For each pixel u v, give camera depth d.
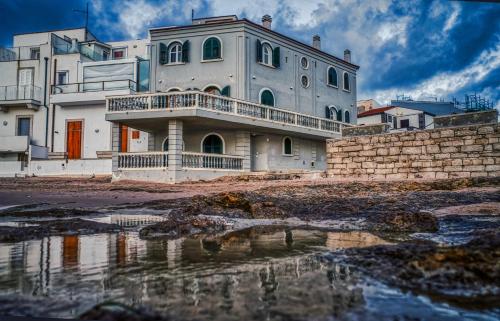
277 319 1.78
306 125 29.45
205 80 28.19
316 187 14.07
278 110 27.22
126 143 32.47
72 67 35.19
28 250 3.72
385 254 3.07
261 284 2.39
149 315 1.83
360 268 2.79
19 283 2.44
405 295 2.15
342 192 12.37
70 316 1.79
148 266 2.95
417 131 17.86
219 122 24.17
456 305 1.99
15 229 5.20
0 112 35.75
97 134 33.59
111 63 33.62
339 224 5.88
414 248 3.14
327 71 35.78
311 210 7.79
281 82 30.75
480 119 16.41
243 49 27.66
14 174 32.03
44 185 20.28
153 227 5.16
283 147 29.53
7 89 35.25
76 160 31.11
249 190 13.92
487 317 1.82
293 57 32.09
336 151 20.33
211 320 1.77
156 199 11.48
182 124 23.69
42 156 34.19
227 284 2.40
